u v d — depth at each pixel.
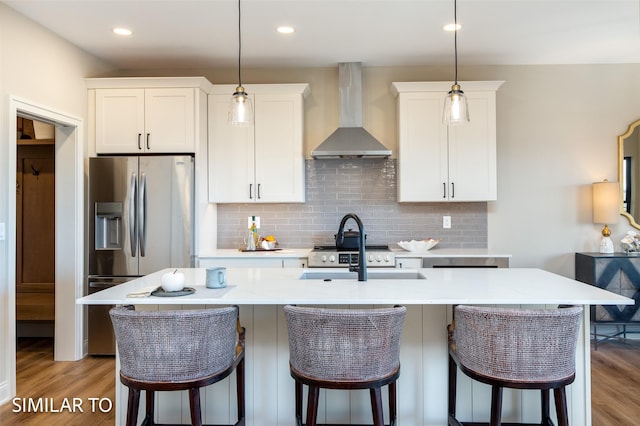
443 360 2.27
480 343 1.75
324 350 1.71
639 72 4.30
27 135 4.33
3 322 2.87
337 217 4.43
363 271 2.35
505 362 1.70
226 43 3.72
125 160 3.75
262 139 4.13
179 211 3.76
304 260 3.85
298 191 4.12
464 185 4.05
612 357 3.65
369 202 4.41
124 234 3.74
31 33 3.19
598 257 3.93
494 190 4.03
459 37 3.62
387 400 2.28
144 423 2.16
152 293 2.04
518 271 2.71
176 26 3.36
